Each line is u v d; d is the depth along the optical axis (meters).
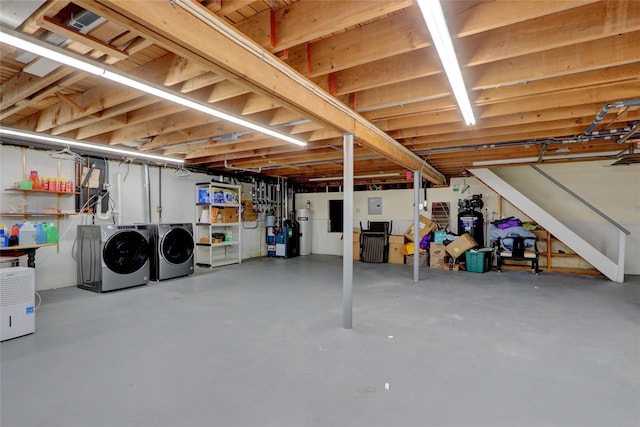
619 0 2.03
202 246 7.84
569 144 5.23
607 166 6.86
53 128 4.38
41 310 4.15
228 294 5.01
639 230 6.60
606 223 6.85
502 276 6.46
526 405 2.11
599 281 5.97
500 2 1.96
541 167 7.41
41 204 5.08
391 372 2.54
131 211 6.34
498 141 5.02
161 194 6.94
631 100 3.11
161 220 6.91
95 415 2.01
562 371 2.55
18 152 4.84
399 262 8.22
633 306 4.36
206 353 2.88
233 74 2.05
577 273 6.72
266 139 5.04
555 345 3.05
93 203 5.75
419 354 2.86
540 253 7.05
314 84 2.72
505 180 7.66
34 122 4.26
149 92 2.84
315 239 10.40
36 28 1.96
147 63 2.87
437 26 1.87
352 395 2.22
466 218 7.80
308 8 2.07
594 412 2.03
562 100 3.32
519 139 4.83
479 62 2.45
